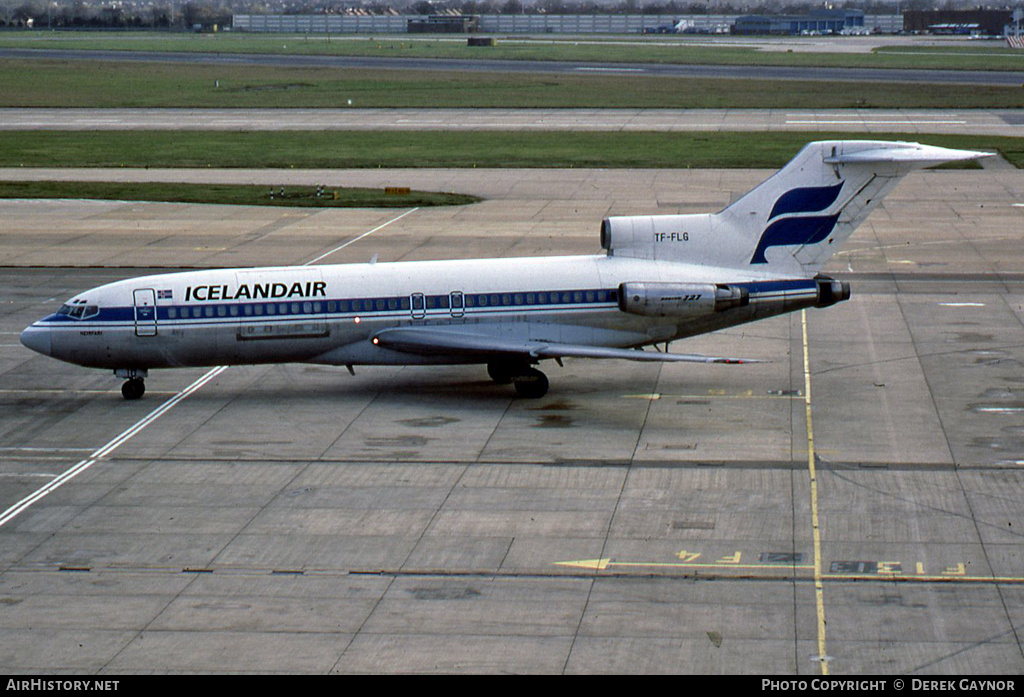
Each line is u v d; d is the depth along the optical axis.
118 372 68.19
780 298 68.62
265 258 104.75
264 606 42.56
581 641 39.50
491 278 68.06
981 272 98.19
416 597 43.03
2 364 76.31
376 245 109.62
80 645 39.78
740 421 62.91
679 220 68.94
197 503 52.53
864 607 41.59
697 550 46.56
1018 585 43.03
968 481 53.44
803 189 68.25
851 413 63.88
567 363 75.31
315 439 61.09
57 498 53.41
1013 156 157.25
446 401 67.62
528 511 50.91
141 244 112.19
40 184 145.12
